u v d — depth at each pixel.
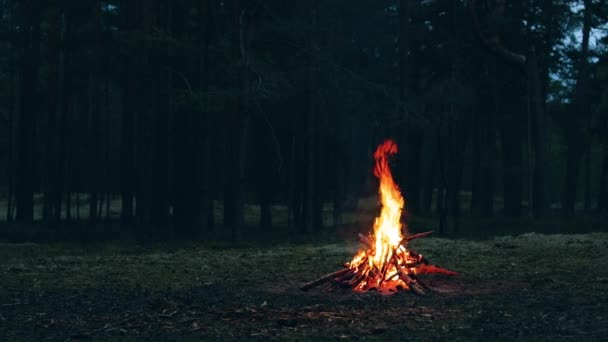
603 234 20.14
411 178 34.03
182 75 23.03
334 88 24.77
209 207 29.22
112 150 42.09
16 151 41.84
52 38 27.09
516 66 9.16
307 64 24.38
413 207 33.56
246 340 6.89
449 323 7.67
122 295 9.95
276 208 41.44
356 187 41.06
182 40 22.75
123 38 21.88
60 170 27.48
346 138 32.84
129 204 26.50
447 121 27.56
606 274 11.92
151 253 17.44
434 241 19.48
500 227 27.38
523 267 13.30
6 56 32.62
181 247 19.22
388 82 30.00
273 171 30.45
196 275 12.44
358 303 9.05
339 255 16.14
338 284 10.41
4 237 22.39
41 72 32.66
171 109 25.34
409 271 10.50
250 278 11.91
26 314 8.41
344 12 27.69
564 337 6.82
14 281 11.61
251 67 20.84
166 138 26.41
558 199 64.06
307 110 25.45
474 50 31.06
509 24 29.33
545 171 31.98
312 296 9.74
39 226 26.41
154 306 8.75
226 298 9.56
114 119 42.78
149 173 21.36
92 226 26.44
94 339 7.02
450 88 26.97
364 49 30.02
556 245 17.69
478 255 15.82
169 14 25.23
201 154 23.97
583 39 34.19
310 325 7.61
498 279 11.54
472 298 9.49
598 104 38.12
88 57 26.77
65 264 14.43
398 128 26.30
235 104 20.88
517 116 36.25
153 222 26.28
